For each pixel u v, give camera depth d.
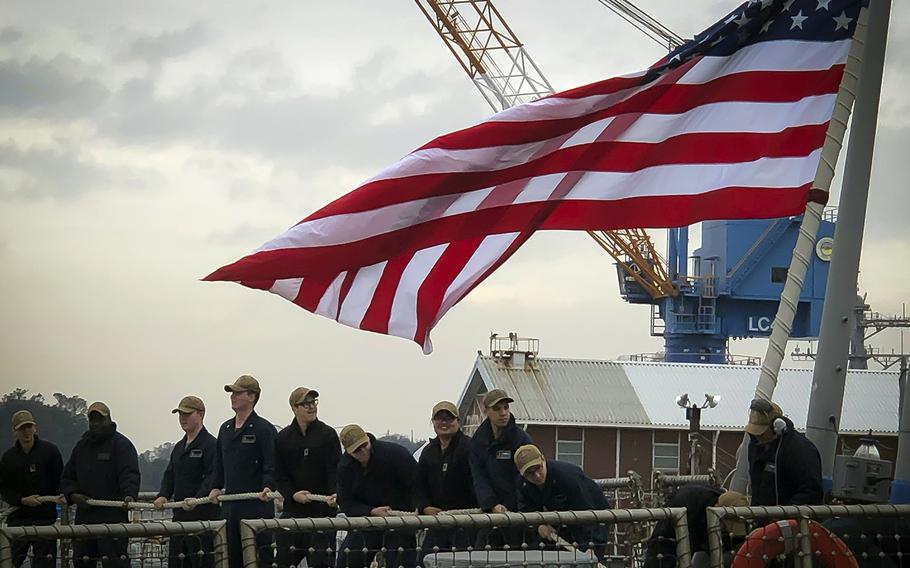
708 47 12.35
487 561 9.06
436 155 12.23
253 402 13.25
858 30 11.89
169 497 13.95
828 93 12.29
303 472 12.80
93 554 13.98
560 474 11.01
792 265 11.51
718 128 12.35
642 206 12.34
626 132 12.41
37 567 14.22
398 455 12.32
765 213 12.16
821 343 11.79
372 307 12.35
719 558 8.88
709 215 12.23
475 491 11.75
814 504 9.81
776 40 12.35
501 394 11.69
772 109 12.35
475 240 12.40
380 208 12.18
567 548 10.26
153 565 13.14
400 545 12.12
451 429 12.09
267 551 12.95
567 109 12.28
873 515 9.15
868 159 11.84
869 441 11.22
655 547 9.98
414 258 12.30
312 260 12.07
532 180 12.41
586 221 12.38
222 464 13.33
